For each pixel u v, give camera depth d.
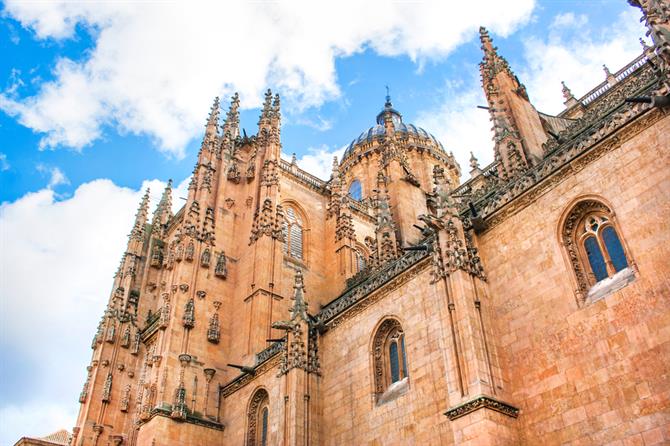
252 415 39.75
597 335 22.52
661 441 19.41
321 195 60.47
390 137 49.62
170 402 40.75
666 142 22.58
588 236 24.95
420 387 28.77
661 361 20.27
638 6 25.11
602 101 41.19
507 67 38.28
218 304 47.00
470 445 22.97
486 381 24.12
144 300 62.12
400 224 43.50
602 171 24.59
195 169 55.44
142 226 68.38
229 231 51.72
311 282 52.56
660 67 23.34
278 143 55.88
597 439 21.17
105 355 56.38
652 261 21.64
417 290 31.42
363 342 33.75
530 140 34.59
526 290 25.98
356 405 32.25
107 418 52.91
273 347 40.62
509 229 27.94
